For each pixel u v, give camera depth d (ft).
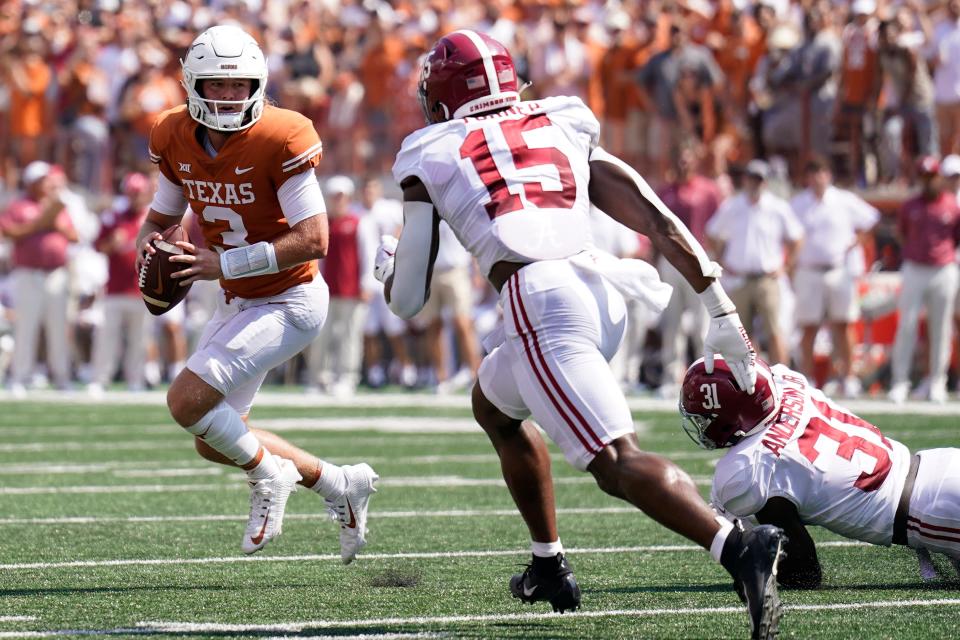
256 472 54.85
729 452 52.90
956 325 151.64
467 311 160.97
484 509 77.46
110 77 202.49
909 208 142.51
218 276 54.08
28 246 161.38
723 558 41.29
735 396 52.01
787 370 55.21
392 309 46.75
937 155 164.25
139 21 201.98
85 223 168.76
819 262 150.00
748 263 144.15
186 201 57.16
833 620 47.88
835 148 167.84
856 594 52.95
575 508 77.92
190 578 57.11
